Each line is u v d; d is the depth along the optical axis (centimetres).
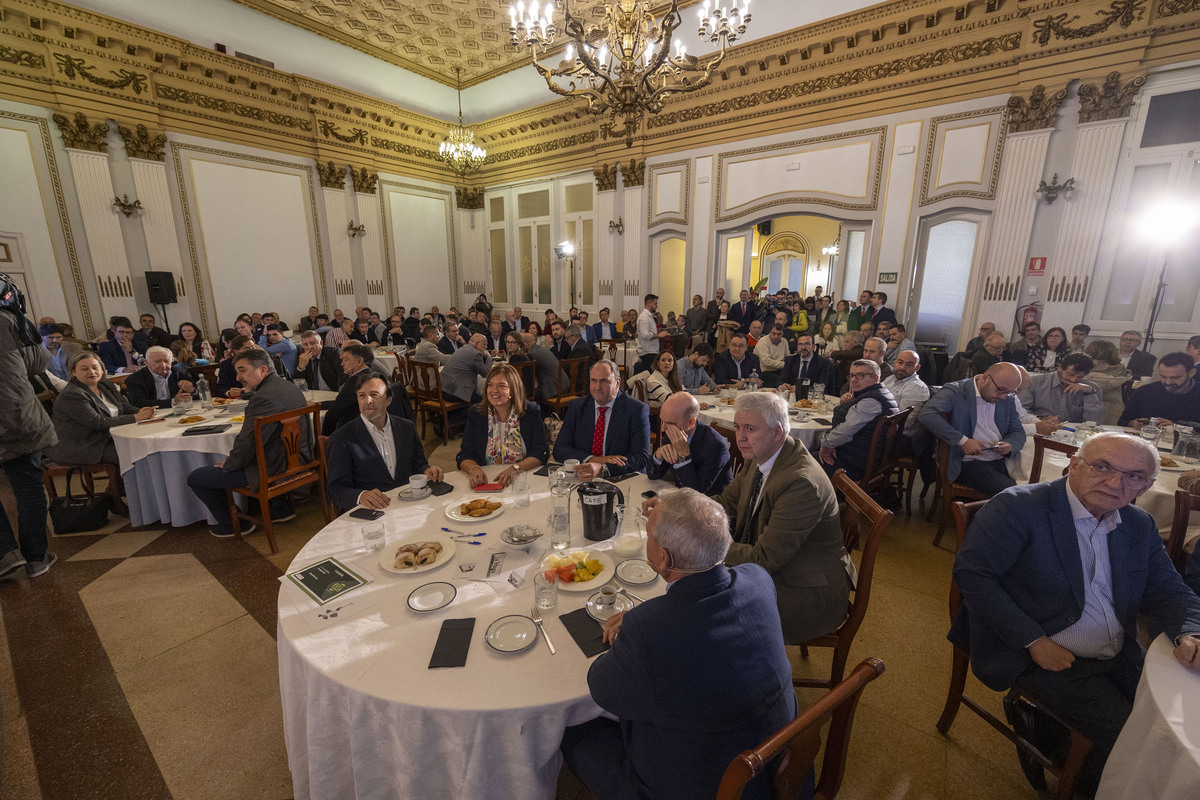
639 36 376
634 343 831
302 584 148
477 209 1192
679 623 99
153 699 199
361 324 880
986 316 632
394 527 184
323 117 918
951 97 620
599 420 276
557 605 140
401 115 1020
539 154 1050
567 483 195
